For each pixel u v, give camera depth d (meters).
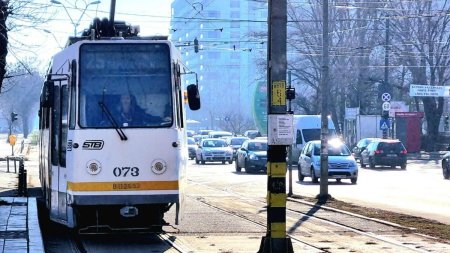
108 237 42.53
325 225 48.19
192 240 41.06
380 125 170.38
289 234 43.72
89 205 38.00
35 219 45.59
